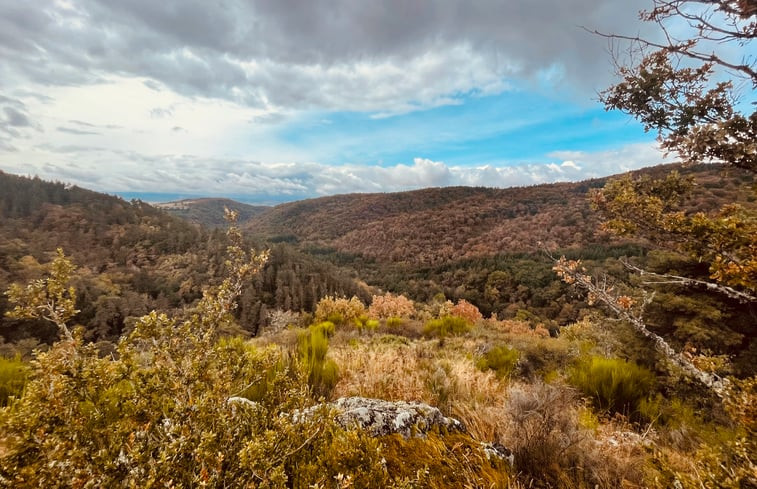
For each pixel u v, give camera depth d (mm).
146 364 1750
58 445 1156
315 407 1653
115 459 1191
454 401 3289
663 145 1965
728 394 1628
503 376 4488
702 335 4766
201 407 1366
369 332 9875
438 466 1922
